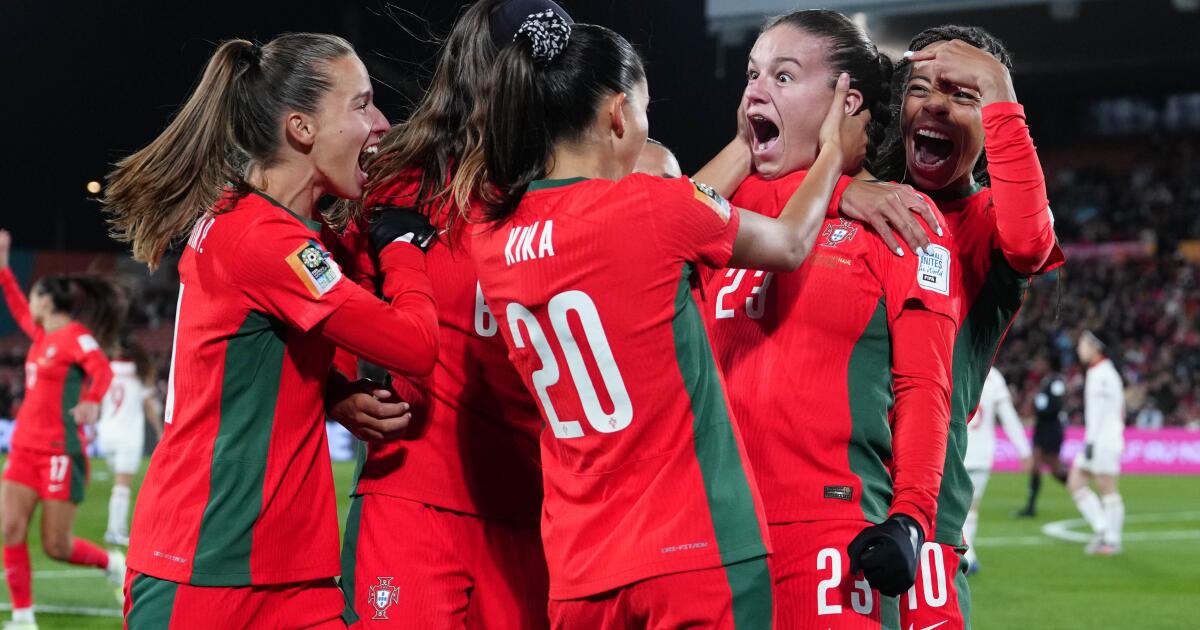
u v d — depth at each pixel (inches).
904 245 167.9
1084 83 2150.6
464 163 166.7
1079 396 1594.5
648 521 151.7
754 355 172.4
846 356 168.9
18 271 1878.7
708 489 152.1
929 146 188.5
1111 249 2018.9
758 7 1259.8
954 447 185.2
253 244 172.1
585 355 153.7
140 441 733.3
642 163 198.4
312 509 182.4
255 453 176.2
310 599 182.7
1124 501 1060.5
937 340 166.4
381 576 193.3
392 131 196.7
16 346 1900.8
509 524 200.8
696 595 149.3
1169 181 2176.4
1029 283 192.1
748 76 183.5
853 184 175.5
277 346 177.2
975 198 190.9
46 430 461.4
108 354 543.8
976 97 181.6
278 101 178.4
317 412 184.1
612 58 158.6
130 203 180.5
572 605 158.4
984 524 874.8
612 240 151.0
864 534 151.0
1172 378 1636.3
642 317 151.5
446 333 194.4
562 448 161.2
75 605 503.8
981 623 486.9
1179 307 1829.5
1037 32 1732.3
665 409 152.8
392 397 188.2
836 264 169.6
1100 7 1626.5
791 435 168.1
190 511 175.0
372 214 196.4
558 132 159.2
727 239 153.6
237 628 175.3
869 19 1568.7
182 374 180.4
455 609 195.8
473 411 195.9
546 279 154.6
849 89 175.3
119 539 714.8
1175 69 2054.6
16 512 448.1
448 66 188.2
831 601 164.1
